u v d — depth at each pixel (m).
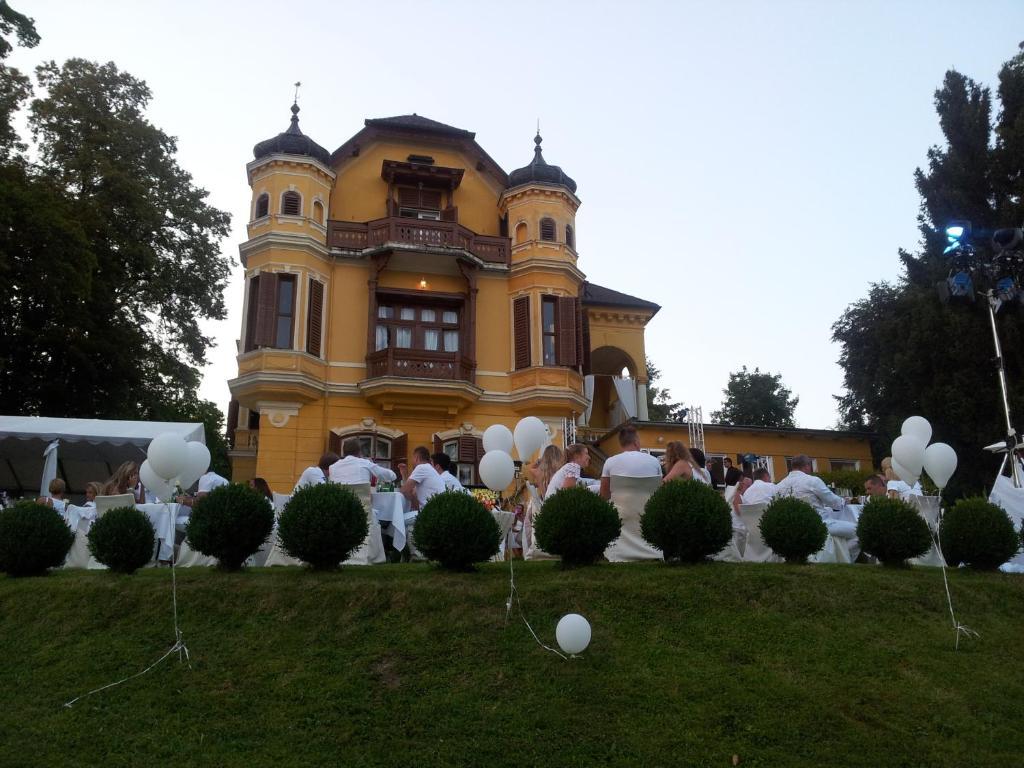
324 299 24.38
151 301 27.92
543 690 5.53
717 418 51.19
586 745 4.98
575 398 24.81
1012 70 28.12
